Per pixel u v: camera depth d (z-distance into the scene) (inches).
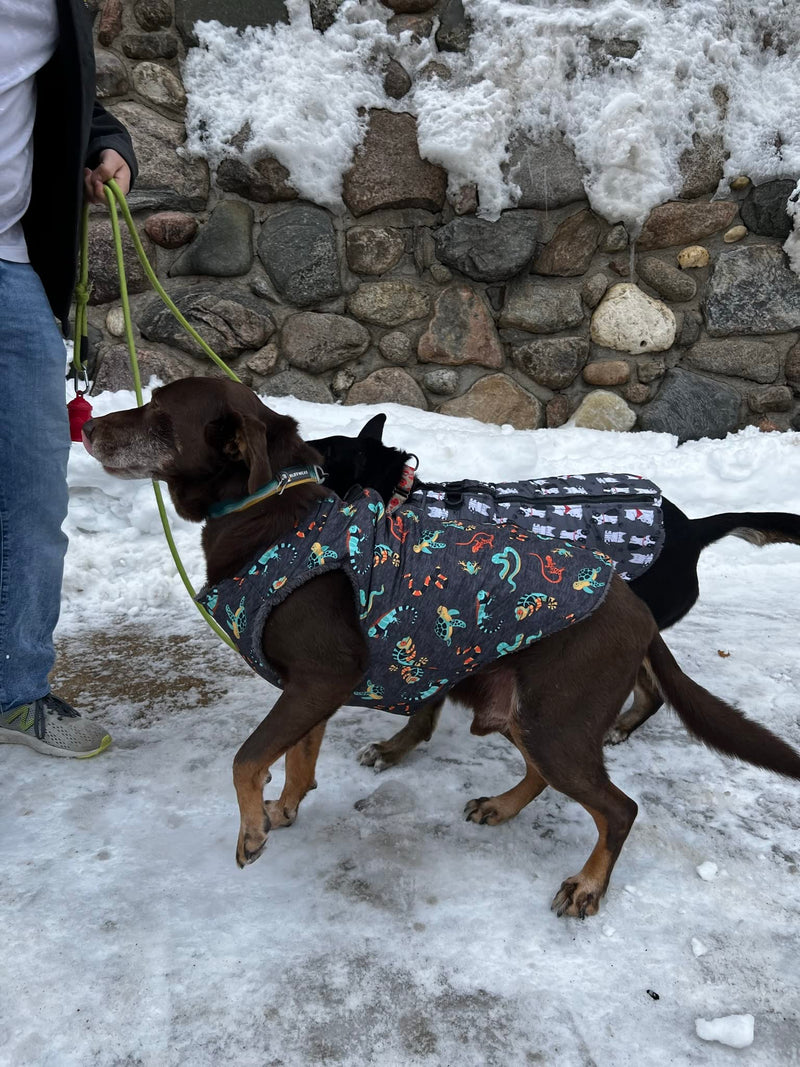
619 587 82.0
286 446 82.9
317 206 198.7
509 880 82.5
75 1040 62.5
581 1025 65.1
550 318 207.9
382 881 81.2
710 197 209.0
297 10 189.5
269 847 86.1
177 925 74.2
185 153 191.0
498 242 201.6
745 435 213.5
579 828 91.8
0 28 84.0
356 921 75.6
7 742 102.5
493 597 77.3
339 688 77.7
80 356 105.8
